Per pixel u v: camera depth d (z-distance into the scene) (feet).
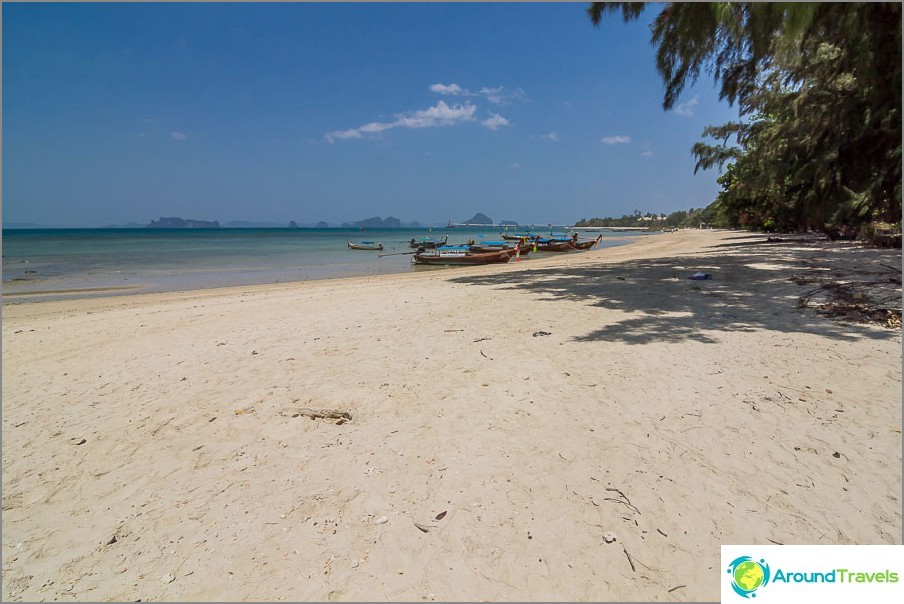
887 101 35.19
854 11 27.43
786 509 8.68
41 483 10.73
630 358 17.65
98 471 11.14
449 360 18.35
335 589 7.26
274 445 11.93
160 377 17.97
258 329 26.16
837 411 12.48
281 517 9.04
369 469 10.58
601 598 6.95
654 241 165.78
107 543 8.59
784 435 11.34
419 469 10.48
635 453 10.77
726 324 22.50
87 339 25.91
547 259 89.40
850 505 8.73
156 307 37.86
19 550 8.50
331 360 18.97
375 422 12.96
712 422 12.11
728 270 46.50
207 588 7.39
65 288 54.49
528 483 9.77
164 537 8.66
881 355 16.81
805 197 75.72
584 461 10.52
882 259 49.16
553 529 8.40
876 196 56.70
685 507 8.83
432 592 7.15
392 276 64.80
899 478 9.45
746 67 44.04
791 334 20.21
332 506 9.30
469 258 80.38
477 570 7.56
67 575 7.83
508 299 33.12
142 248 141.08
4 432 13.52
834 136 54.70
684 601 6.89
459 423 12.67
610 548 7.91
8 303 42.91
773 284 34.86
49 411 15.03
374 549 8.09
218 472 10.78
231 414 13.93
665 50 36.29
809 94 54.19
